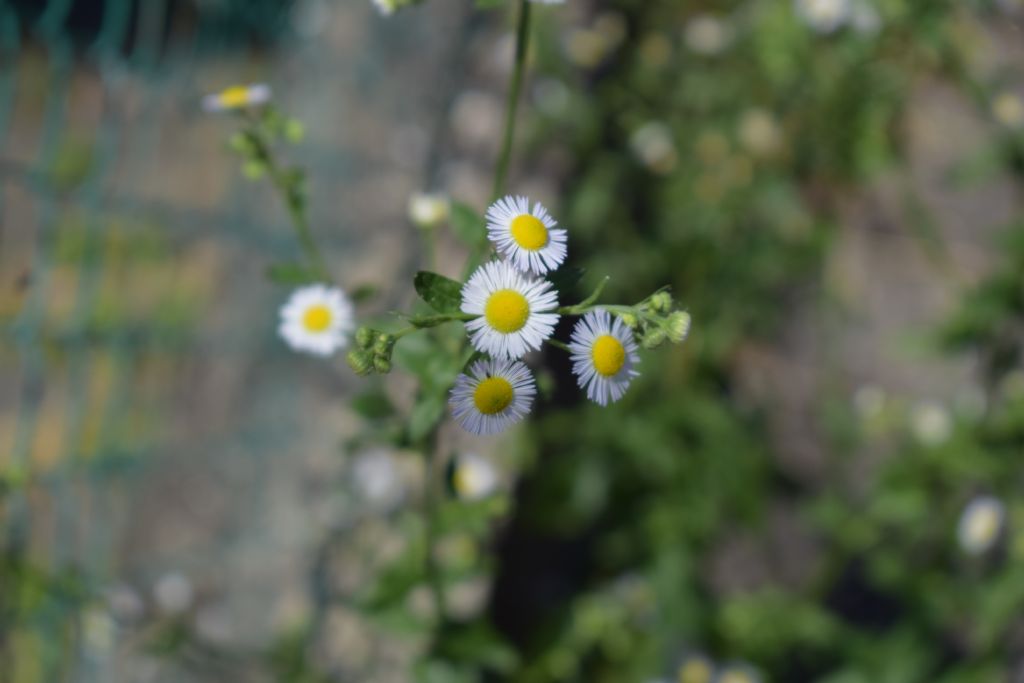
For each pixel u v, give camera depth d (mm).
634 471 655
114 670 509
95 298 615
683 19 822
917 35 715
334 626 555
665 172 750
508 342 319
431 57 733
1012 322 670
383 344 333
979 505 614
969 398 678
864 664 626
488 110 723
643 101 766
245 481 617
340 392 617
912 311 807
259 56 722
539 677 615
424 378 376
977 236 831
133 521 593
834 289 767
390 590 456
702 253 728
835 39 740
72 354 583
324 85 716
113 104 646
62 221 609
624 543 664
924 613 626
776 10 751
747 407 714
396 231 650
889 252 821
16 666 471
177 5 687
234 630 566
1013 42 785
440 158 694
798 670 667
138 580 564
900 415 701
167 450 623
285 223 661
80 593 483
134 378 625
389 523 569
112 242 640
